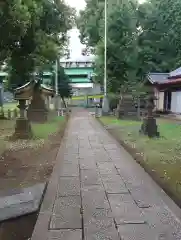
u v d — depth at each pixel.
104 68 27.83
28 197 4.68
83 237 3.38
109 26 28.66
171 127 14.83
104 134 12.70
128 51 28.97
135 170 6.36
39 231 3.54
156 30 30.94
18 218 4.01
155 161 7.16
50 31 21.58
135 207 4.22
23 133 11.05
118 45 28.17
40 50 18.56
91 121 20.09
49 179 5.71
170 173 6.07
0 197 4.68
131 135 11.93
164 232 3.49
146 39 31.02
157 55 30.91
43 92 19.77
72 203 4.39
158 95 27.25
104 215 3.96
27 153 8.36
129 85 26.70
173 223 3.72
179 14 29.27
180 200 4.53
